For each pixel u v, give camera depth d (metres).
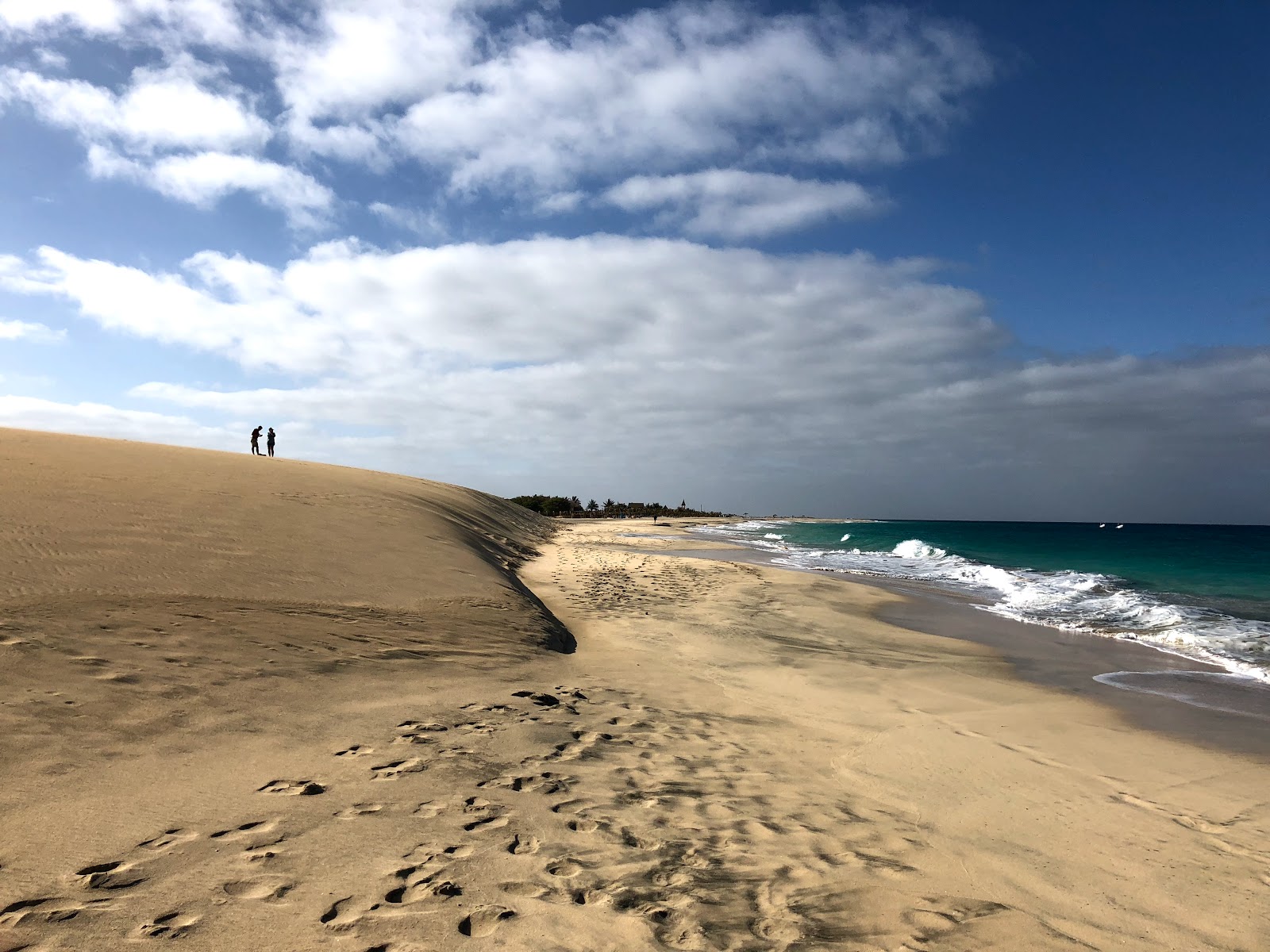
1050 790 4.99
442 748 4.66
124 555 7.68
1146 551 38.09
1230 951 3.04
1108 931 3.14
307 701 5.14
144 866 2.92
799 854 3.69
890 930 2.99
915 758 5.55
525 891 3.03
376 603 8.30
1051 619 13.77
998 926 3.09
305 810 3.58
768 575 19.38
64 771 3.64
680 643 9.70
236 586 7.59
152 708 4.52
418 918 2.73
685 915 2.96
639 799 4.23
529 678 6.83
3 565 6.60
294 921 2.63
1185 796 5.00
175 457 15.67
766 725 6.20
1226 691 8.23
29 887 2.68
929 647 10.60
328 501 13.98
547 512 83.88
